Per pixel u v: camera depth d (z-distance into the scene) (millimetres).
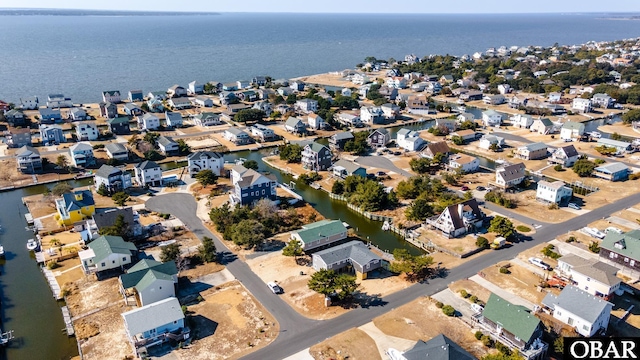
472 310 54531
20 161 99000
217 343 49250
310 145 103375
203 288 59344
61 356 48188
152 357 47062
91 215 76500
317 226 71250
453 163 101750
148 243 70312
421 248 70812
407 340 49594
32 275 63188
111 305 55500
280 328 51688
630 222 77000
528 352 46031
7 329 52438
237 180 91062
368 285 60219
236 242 68750
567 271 60312
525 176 96562
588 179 97562
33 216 79500
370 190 85062
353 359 46906
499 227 71000
